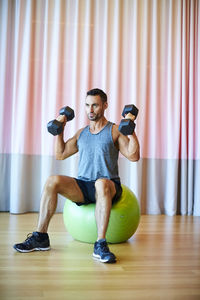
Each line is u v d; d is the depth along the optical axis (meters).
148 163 3.80
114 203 2.36
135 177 3.66
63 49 3.70
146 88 3.77
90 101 2.25
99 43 3.75
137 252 2.22
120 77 3.74
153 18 3.78
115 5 3.72
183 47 3.77
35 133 3.69
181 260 2.05
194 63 3.82
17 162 3.54
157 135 3.77
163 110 3.83
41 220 2.19
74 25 3.69
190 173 3.77
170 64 3.77
